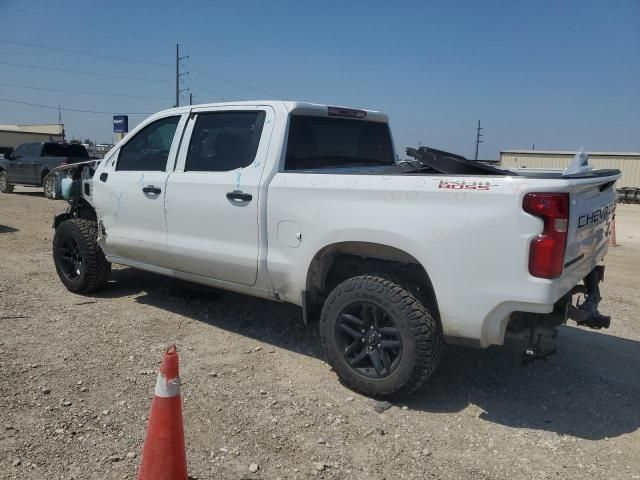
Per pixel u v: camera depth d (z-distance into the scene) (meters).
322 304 4.41
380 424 3.60
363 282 3.83
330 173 4.20
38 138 46.91
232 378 4.19
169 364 2.70
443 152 4.39
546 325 3.64
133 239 5.41
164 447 2.69
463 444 3.42
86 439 3.28
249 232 4.46
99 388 3.92
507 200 3.31
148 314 5.58
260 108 4.56
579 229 3.55
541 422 3.73
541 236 3.25
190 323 5.36
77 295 6.18
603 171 4.16
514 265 3.32
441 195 3.53
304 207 4.11
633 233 15.06
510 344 5.07
